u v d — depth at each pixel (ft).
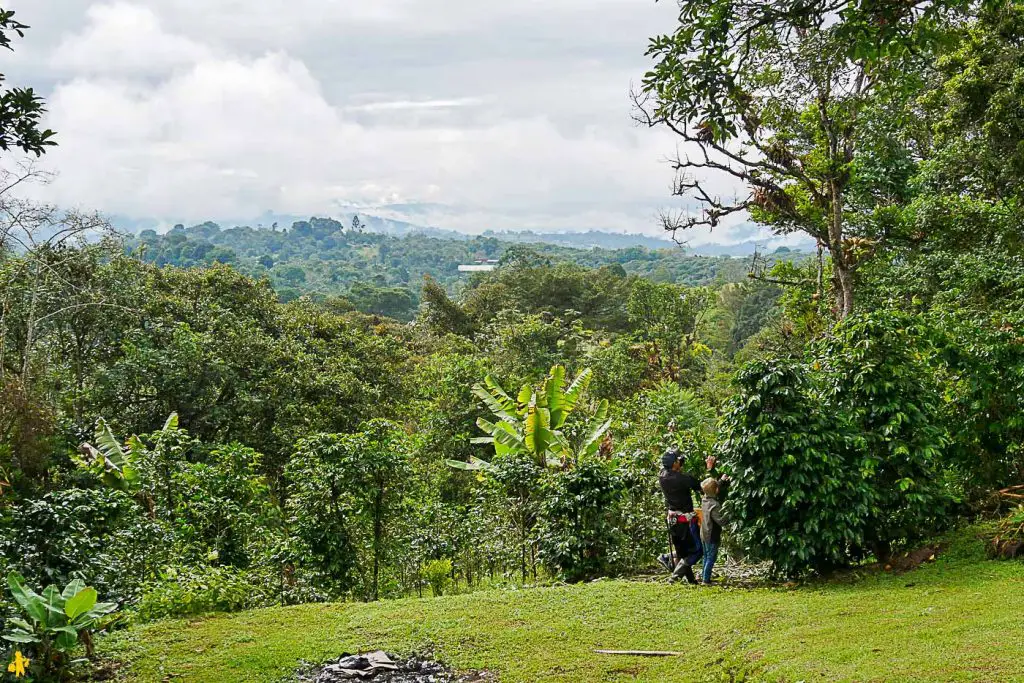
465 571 36.14
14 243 60.59
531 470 36.04
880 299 64.49
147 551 30.94
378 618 24.77
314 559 33.53
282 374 74.13
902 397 25.85
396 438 37.96
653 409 49.34
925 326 27.66
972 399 27.91
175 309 78.28
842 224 63.57
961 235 60.90
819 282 69.00
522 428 47.55
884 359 26.32
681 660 19.90
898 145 67.92
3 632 19.79
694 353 111.14
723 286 227.81
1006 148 54.54
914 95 54.39
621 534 32.55
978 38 54.13
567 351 99.40
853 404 26.48
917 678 15.02
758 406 25.81
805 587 24.54
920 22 21.90
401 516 36.83
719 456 27.78
